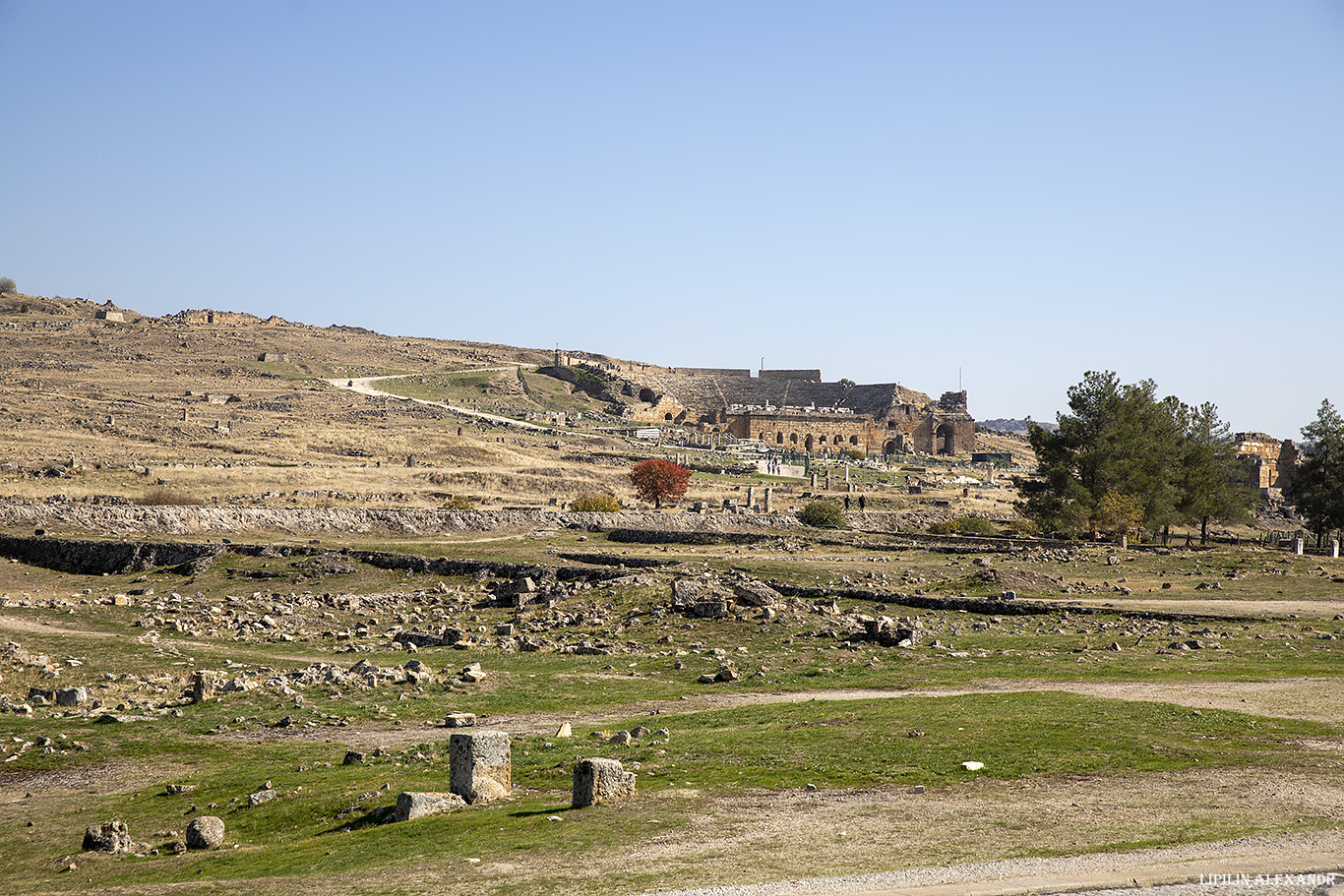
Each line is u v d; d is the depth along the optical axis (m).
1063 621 53.34
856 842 20.03
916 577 66.31
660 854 19.73
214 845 24.36
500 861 19.78
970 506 141.88
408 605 65.00
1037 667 42.28
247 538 82.94
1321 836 19.34
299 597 65.44
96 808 28.27
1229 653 44.22
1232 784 23.38
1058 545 83.81
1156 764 25.14
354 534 89.69
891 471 190.50
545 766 28.06
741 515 105.94
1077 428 94.94
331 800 26.56
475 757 24.94
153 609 62.25
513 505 118.88
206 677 41.94
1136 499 90.25
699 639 51.69
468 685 43.16
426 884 18.64
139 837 25.59
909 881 17.50
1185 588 62.72
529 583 65.69
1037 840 19.72
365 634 57.41
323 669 46.34
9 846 25.20
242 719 38.03
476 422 199.38
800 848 19.78
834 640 49.84
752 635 51.62
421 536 90.62
